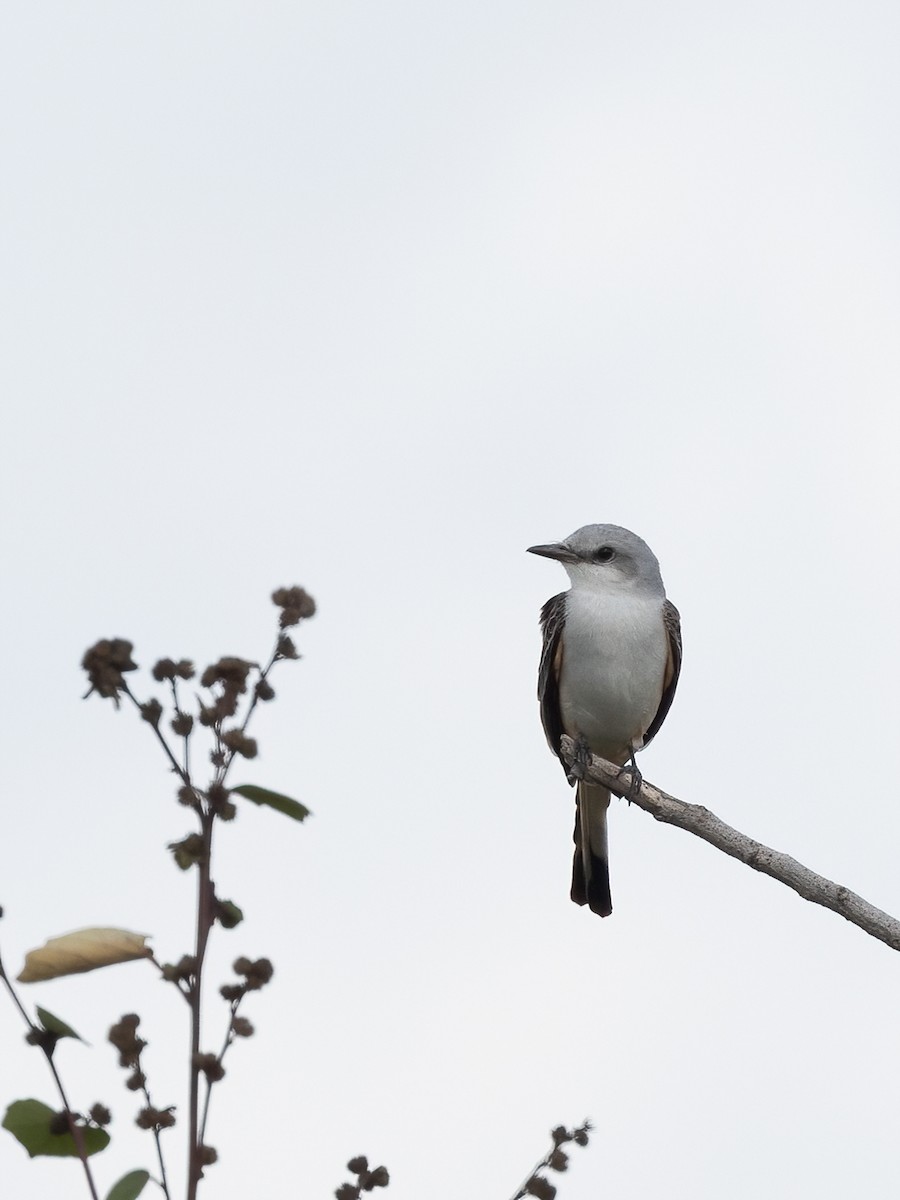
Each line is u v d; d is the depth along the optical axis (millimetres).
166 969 5680
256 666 6098
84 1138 6133
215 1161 5570
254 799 6113
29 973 5805
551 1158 6746
